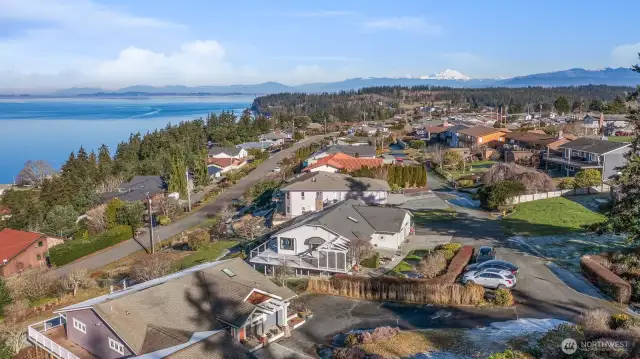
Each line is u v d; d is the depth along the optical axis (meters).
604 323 25.03
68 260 54.53
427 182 78.50
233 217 68.94
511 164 68.00
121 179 96.62
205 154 116.25
